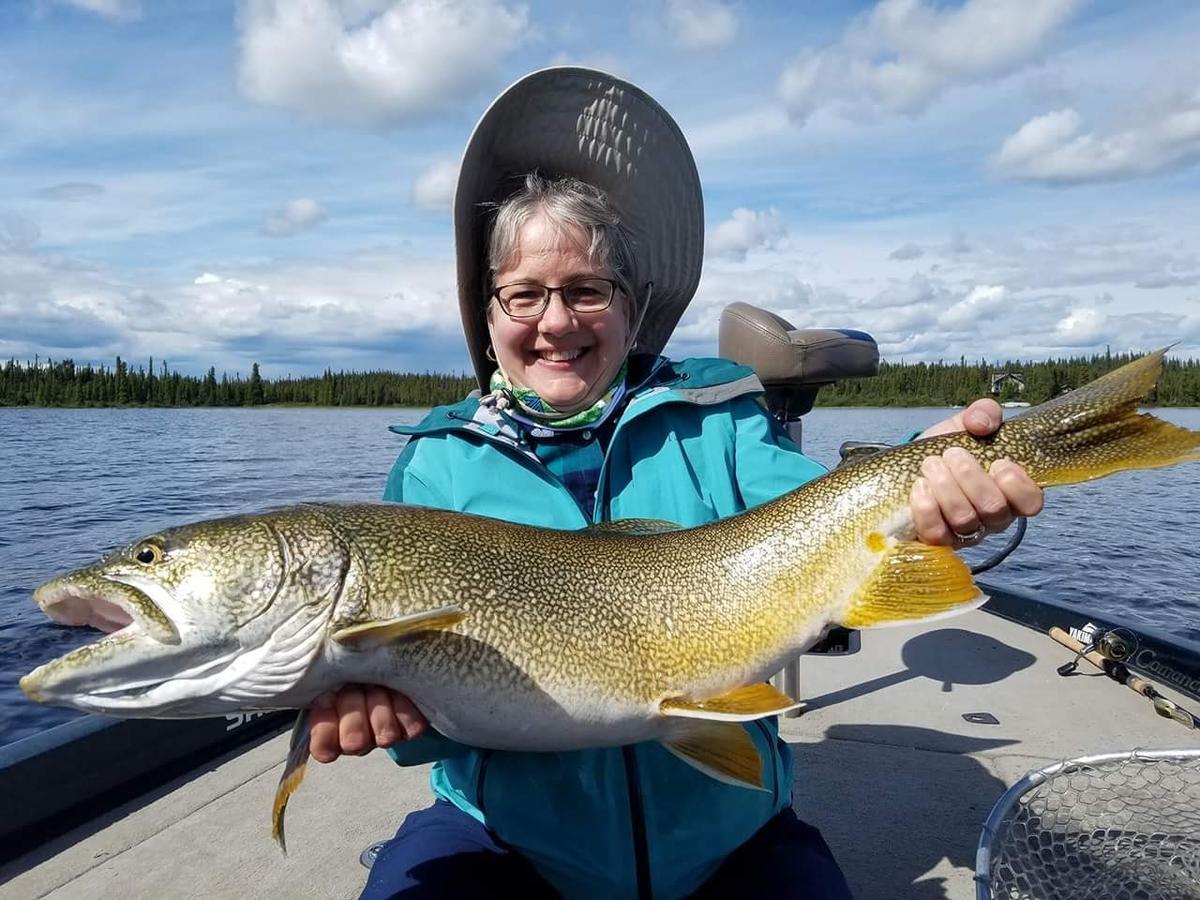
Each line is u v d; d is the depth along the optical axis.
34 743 0.85
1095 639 1.17
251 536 0.57
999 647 1.31
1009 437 0.64
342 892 0.75
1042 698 1.11
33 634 2.35
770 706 0.60
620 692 0.61
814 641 0.65
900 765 0.96
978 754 0.97
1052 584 2.81
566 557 0.63
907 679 1.20
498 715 0.59
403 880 0.60
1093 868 0.65
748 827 0.62
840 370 1.03
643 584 0.63
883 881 0.76
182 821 0.87
